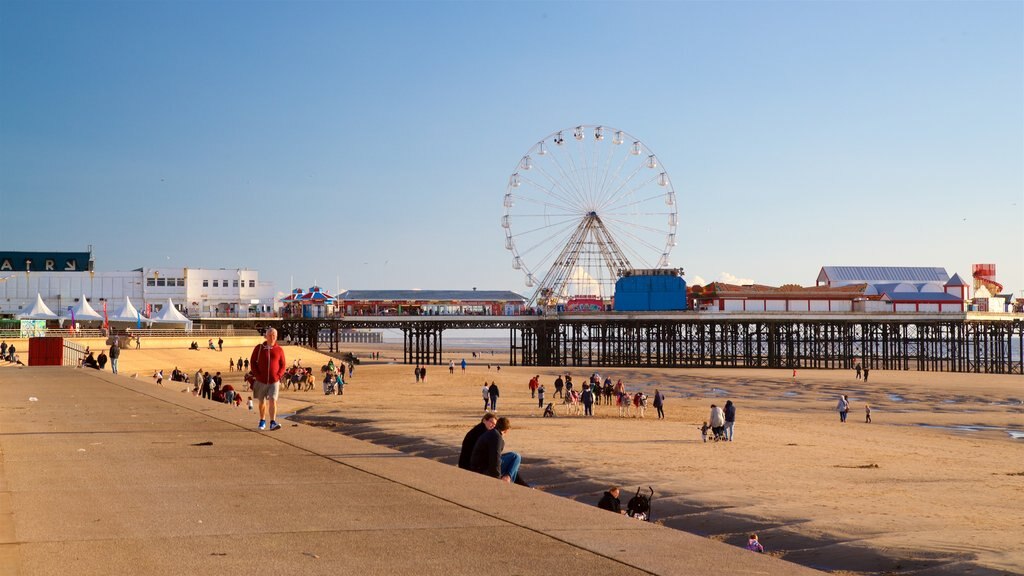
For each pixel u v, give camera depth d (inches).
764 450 1487.5
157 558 282.2
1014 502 994.7
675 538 314.7
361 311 6003.9
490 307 6309.1
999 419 2464.3
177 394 1106.7
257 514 353.7
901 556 698.2
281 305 6264.8
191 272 6003.9
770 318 5241.1
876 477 1184.8
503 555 289.1
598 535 318.0
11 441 593.3
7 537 309.6
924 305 5369.1
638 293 5349.4
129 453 534.3
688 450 1445.6
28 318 3976.4
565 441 1526.8
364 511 359.9
